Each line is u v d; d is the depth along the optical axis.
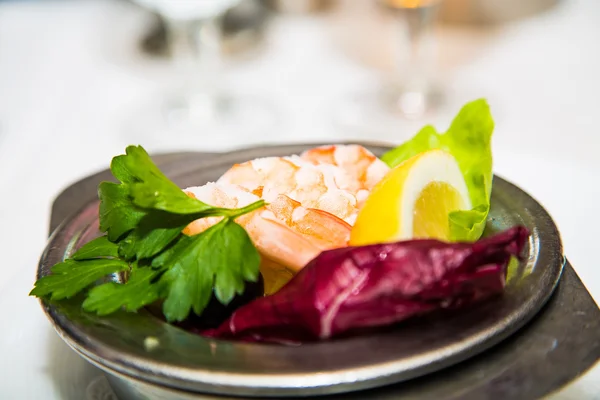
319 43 0.97
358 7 1.05
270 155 0.45
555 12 0.99
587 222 0.50
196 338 0.33
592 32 0.92
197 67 0.90
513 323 0.33
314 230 0.37
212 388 0.31
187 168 0.44
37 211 0.59
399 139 0.74
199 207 0.36
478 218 0.38
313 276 0.34
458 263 0.33
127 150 0.36
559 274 0.35
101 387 0.40
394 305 0.33
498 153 0.62
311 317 0.33
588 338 0.33
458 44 0.93
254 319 0.34
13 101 0.82
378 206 0.36
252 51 0.96
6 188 0.64
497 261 0.33
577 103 0.76
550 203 0.53
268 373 0.31
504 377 0.32
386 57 0.92
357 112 0.80
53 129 0.76
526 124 0.72
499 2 1.01
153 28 1.00
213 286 0.36
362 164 0.41
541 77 0.83
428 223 0.37
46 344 0.42
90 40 0.97
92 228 0.40
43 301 0.36
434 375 0.32
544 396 0.32
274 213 0.38
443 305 0.33
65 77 0.88
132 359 0.32
